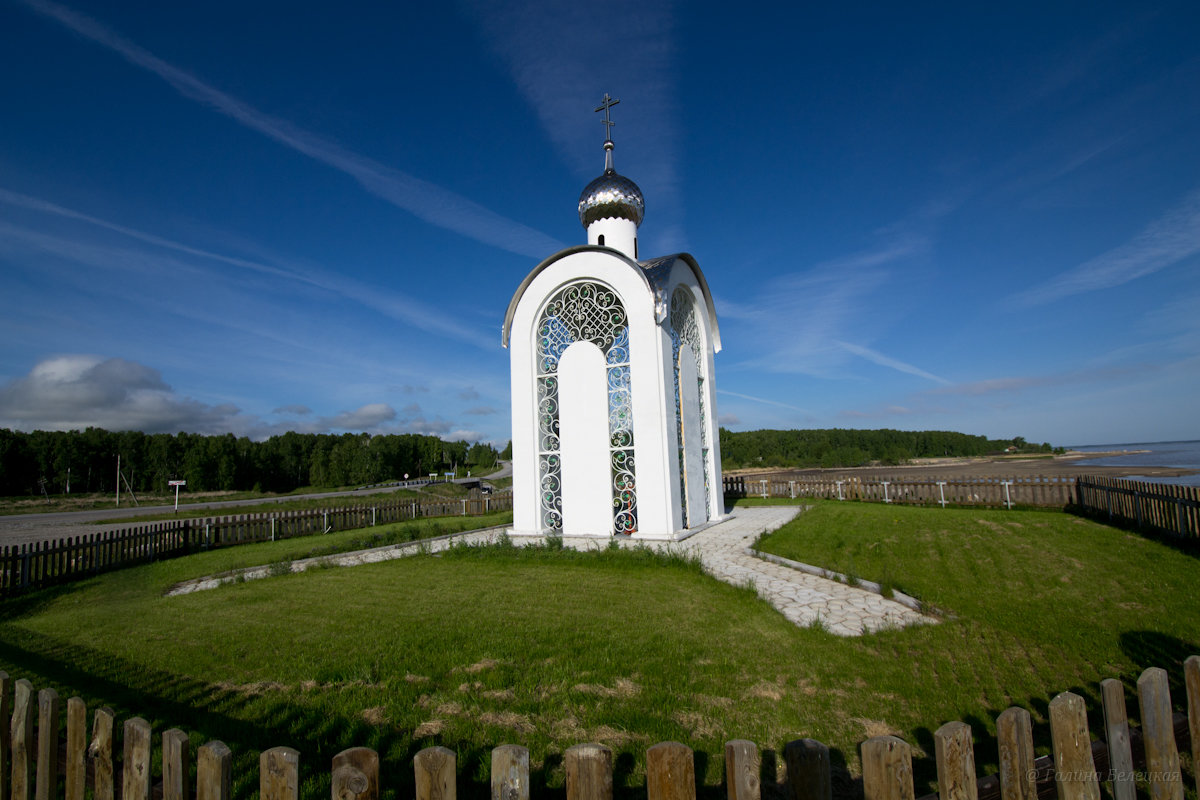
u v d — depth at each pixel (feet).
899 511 58.70
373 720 15.39
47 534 76.43
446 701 16.37
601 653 19.88
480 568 36.47
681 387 51.93
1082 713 7.80
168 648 21.91
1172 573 27.84
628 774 12.49
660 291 47.70
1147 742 8.32
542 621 24.17
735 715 15.24
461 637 22.13
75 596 35.27
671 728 14.47
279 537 60.23
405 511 74.23
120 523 89.81
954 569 31.60
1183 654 18.21
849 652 19.56
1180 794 8.20
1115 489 45.52
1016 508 60.75
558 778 12.37
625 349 49.37
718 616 24.38
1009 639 20.15
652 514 46.32
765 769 12.78
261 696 17.13
